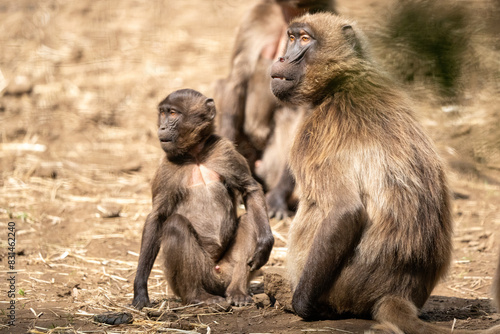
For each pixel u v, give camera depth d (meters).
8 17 31.17
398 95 9.59
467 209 16.55
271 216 16.38
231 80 17.41
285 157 16.89
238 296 10.37
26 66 26.58
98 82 25.66
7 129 21.77
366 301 9.11
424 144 9.38
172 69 26.38
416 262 9.03
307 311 9.06
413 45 5.49
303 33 10.07
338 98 9.62
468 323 9.41
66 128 22.17
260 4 17.55
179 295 10.62
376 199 8.91
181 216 10.54
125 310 10.13
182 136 11.12
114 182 18.36
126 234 14.80
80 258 13.26
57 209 16.16
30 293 11.23
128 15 31.53
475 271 12.88
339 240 8.70
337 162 9.00
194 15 31.34
